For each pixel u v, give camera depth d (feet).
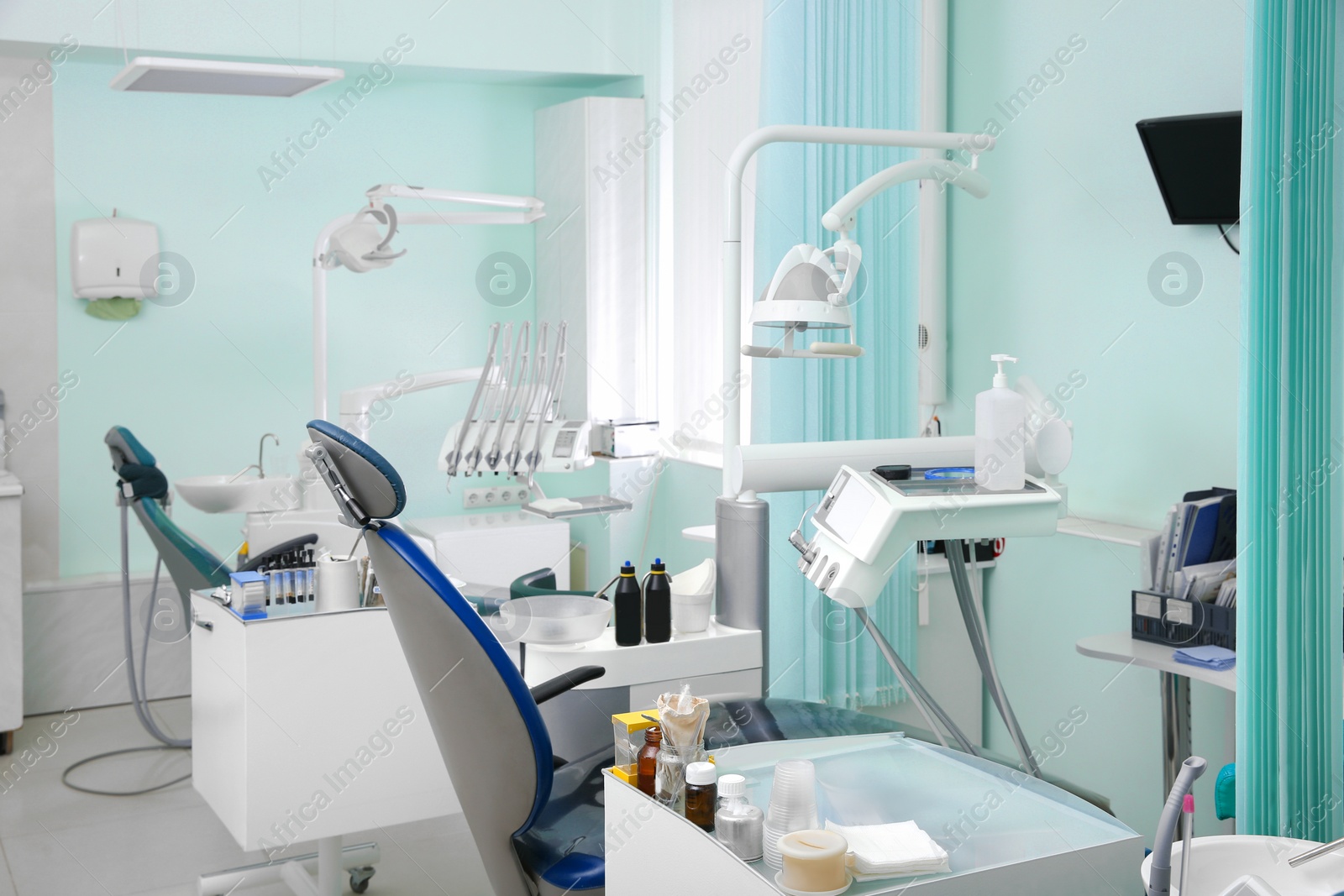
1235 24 9.03
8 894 9.43
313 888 9.07
